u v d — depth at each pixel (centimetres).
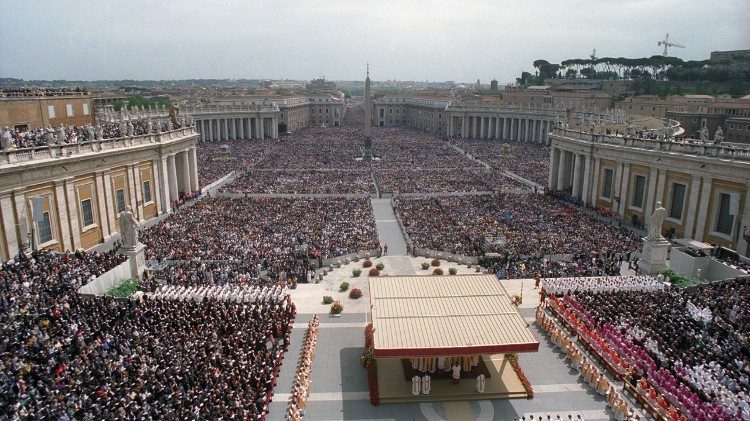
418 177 10362
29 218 5012
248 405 2800
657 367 3206
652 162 6819
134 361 2959
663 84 18562
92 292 4047
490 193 9088
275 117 18650
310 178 10225
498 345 3131
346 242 6088
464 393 3250
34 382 2658
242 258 5366
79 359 2889
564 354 3731
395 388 3316
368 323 4122
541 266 5200
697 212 6197
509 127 18038
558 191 8912
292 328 4019
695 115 12938
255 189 9200
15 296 3522
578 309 3947
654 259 4803
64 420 2392
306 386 3231
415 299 3631
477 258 5581
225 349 3278
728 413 2705
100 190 6128
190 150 8794
